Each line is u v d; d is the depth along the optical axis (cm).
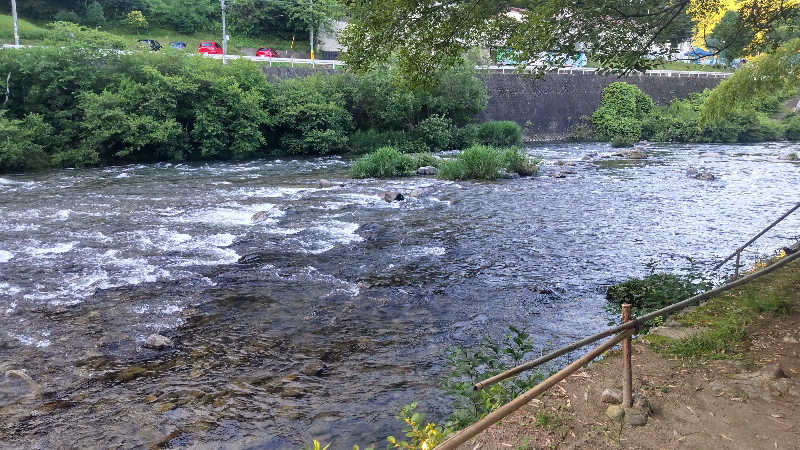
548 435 440
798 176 2520
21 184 2188
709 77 5541
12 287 1071
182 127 3028
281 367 769
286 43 5719
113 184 2239
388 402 672
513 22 1052
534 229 1564
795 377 528
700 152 3666
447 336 873
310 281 1134
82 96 2739
